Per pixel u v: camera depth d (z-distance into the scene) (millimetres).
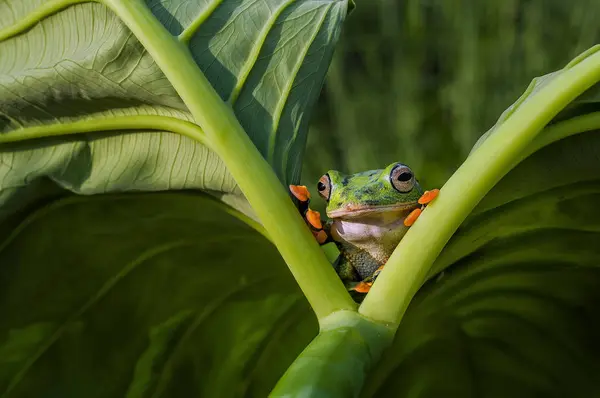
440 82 1056
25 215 467
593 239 454
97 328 483
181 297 489
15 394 476
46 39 458
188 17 446
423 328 473
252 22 451
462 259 452
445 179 1011
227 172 445
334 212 464
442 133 1035
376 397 481
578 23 997
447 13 1047
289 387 406
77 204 468
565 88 422
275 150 440
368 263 470
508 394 488
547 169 434
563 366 482
